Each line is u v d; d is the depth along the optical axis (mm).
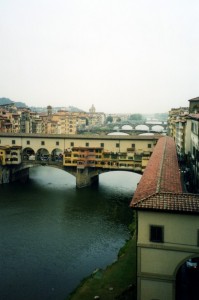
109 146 118938
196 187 61469
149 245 34281
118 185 119688
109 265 51562
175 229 33656
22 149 123938
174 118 152375
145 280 34969
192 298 38094
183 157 92000
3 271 52875
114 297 41438
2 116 152875
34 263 55688
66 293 46469
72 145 121875
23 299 44969
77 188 113062
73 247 62406
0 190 108000
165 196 35062
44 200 96250
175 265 34031
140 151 116688
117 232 70812
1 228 72250
